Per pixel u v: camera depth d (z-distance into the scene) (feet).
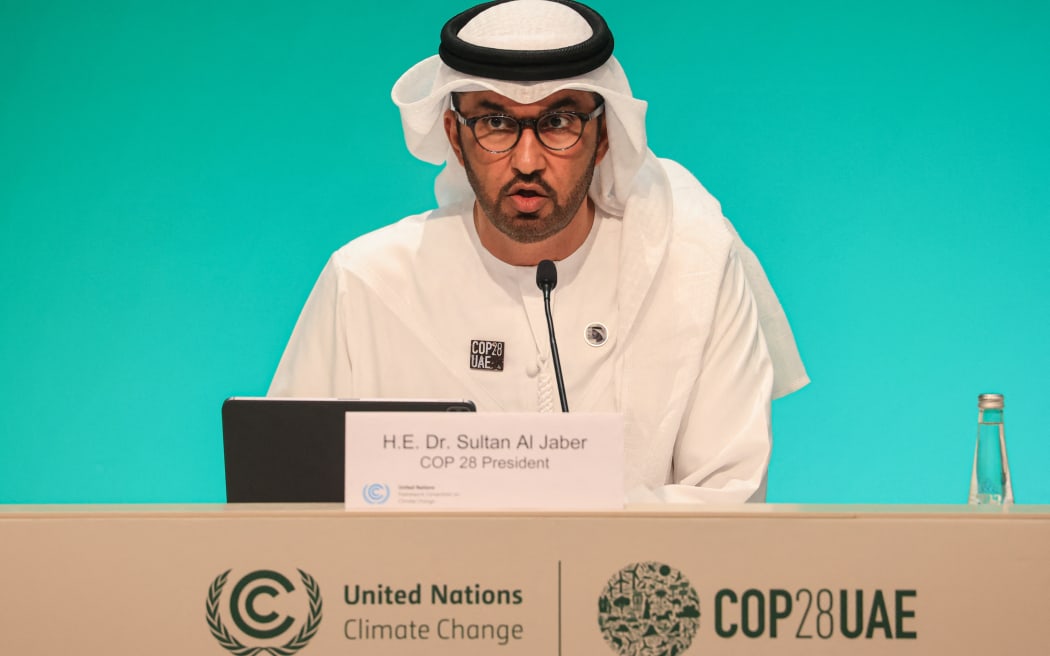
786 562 10.50
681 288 19.83
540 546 10.54
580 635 10.50
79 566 10.59
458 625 10.52
